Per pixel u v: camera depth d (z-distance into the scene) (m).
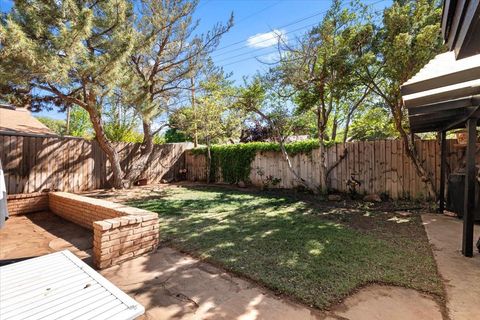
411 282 2.54
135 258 3.30
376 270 2.79
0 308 1.33
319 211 5.65
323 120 7.35
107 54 6.34
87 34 5.79
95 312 1.32
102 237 3.02
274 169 9.27
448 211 5.38
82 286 1.57
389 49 5.31
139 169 10.19
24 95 7.26
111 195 7.97
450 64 2.93
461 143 5.28
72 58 5.80
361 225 4.52
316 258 3.12
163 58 9.28
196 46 9.27
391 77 5.63
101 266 3.00
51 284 1.59
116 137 13.09
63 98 7.34
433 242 3.64
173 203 6.64
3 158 7.07
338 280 2.58
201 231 4.29
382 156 6.84
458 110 3.48
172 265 3.07
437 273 2.73
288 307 2.19
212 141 12.47
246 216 5.25
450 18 1.65
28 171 7.54
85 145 8.95
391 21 5.32
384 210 5.64
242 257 3.19
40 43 5.52
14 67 5.33
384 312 2.09
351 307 2.16
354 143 7.31
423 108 3.07
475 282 2.54
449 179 5.17
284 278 2.64
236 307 2.20
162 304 2.27
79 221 4.94
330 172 7.81
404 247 3.45
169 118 10.68
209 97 10.34
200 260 3.19
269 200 6.98
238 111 9.91
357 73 5.84
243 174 10.20
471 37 1.44
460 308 2.12
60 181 8.27
